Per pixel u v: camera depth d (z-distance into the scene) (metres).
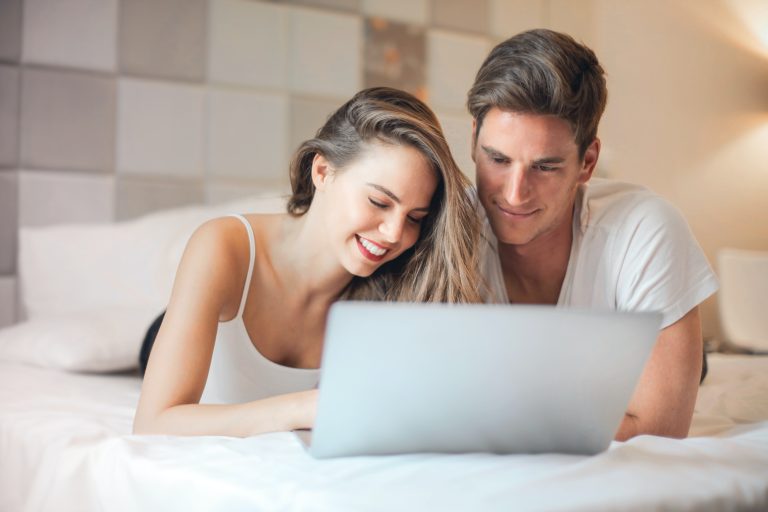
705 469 0.80
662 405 1.09
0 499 1.18
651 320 0.75
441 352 0.72
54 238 2.26
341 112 1.21
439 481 0.71
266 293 1.29
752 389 1.41
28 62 2.37
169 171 2.55
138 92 2.50
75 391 1.51
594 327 0.74
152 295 2.15
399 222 1.15
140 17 2.50
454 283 1.25
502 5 3.00
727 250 2.92
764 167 3.01
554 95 1.07
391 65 2.84
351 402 0.75
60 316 1.96
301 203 1.33
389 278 1.34
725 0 2.93
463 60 2.94
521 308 0.71
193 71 2.57
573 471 0.75
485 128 1.14
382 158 1.14
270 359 1.34
